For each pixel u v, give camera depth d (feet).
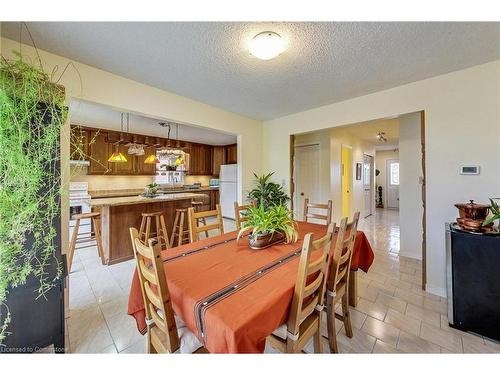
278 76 7.92
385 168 28.66
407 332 5.76
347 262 5.52
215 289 3.57
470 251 5.72
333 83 8.45
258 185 13.25
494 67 6.79
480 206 5.97
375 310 6.73
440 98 7.69
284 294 3.46
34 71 4.34
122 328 5.96
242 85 8.67
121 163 17.61
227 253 5.14
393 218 21.45
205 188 22.57
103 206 10.59
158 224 11.48
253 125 13.44
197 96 9.84
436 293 7.66
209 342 2.97
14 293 4.49
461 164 7.29
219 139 20.92
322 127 11.15
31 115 4.21
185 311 3.41
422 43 5.95
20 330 4.59
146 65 7.20
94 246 13.05
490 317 5.47
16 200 3.89
